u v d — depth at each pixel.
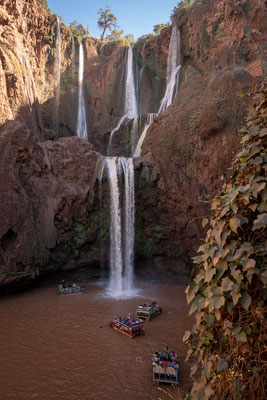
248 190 2.91
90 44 51.09
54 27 44.66
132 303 20.88
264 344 2.72
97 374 11.81
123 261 27.41
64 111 44.53
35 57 41.41
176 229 26.28
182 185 26.34
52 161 27.16
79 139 29.55
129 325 15.53
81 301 21.31
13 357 13.24
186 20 42.22
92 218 27.27
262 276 2.65
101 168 27.69
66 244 26.03
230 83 26.39
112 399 10.24
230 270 2.97
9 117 26.22
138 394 10.50
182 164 27.14
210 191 24.94
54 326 16.75
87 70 49.41
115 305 20.44
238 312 2.95
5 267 21.66
